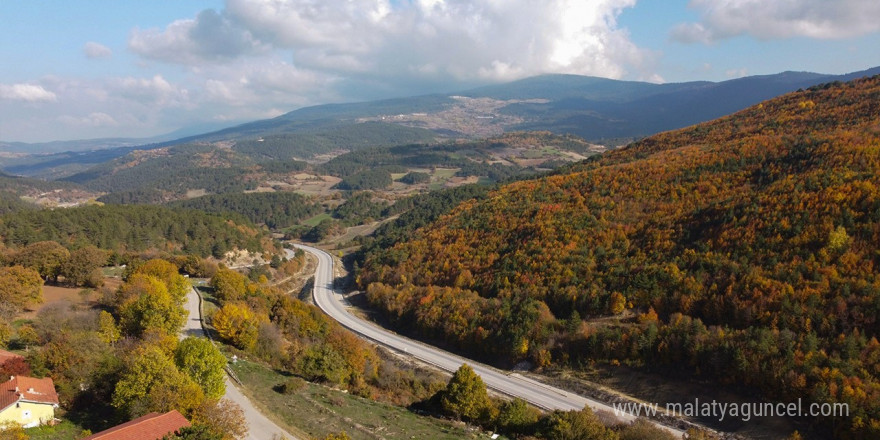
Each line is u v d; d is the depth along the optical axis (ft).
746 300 205.26
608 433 149.38
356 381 201.67
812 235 213.25
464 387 172.24
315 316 284.82
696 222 266.57
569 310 258.78
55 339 152.76
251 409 151.33
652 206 302.45
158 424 111.75
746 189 274.16
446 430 157.99
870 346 167.22
